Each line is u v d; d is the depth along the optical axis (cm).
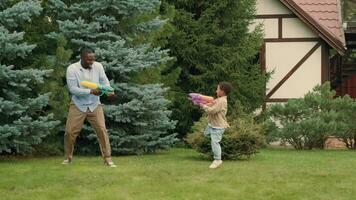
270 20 1831
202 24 1642
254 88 1691
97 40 1277
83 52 1008
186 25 1634
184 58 1641
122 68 1246
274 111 1540
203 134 1128
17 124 1081
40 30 1278
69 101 1204
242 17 1684
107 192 801
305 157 1202
